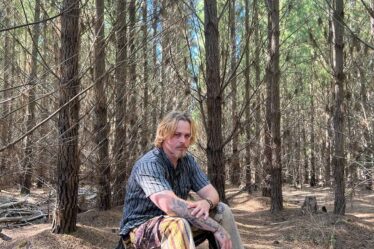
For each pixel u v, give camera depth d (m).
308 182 25.19
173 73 9.94
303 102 21.19
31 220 8.52
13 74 6.57
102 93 6.68
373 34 7.70
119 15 5.55
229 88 13.95
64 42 5.82
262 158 12.22
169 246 2.28
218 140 7.27
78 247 5.79
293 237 7.29
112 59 7.89
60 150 6.12
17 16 6.14
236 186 14.84
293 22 13.50
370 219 8.65
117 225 7.65
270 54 10.10
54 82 6.23
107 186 8.84
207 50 7.38
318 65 14.39
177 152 2.63
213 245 2.56
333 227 7.57
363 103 8.19
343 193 8.58
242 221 9.00
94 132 7.77
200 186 2.76
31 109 6.87
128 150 9.12
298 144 21.25
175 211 2.42
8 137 5.16
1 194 11.30
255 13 8.21
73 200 6.22
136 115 9.13
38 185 13.35
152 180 2.51
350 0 11.02
